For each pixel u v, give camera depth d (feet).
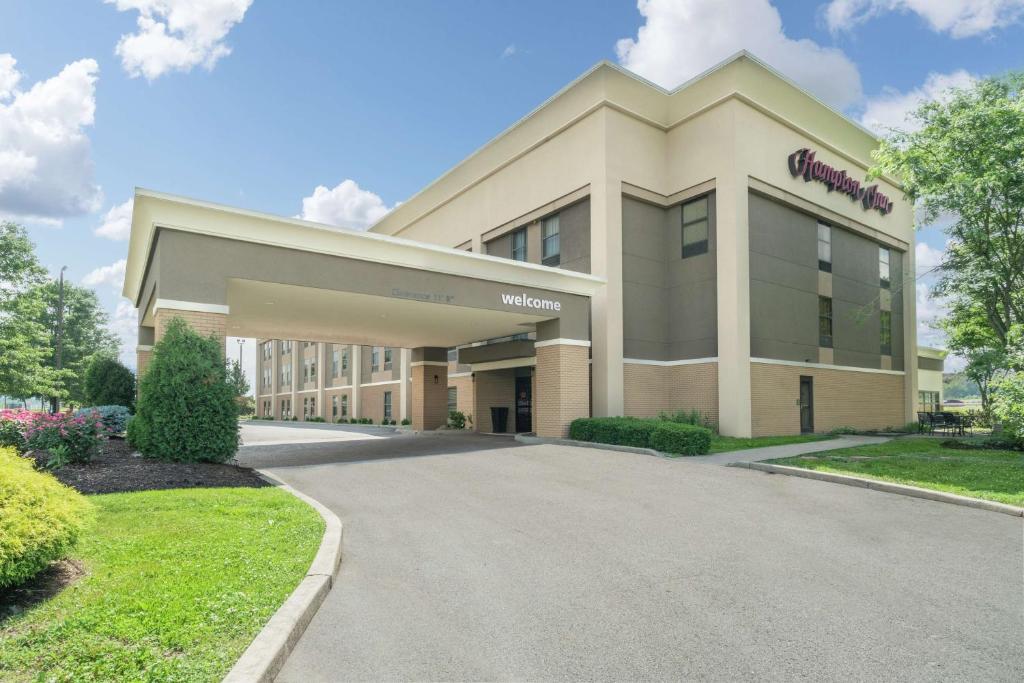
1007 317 58.39
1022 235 57.16
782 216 74.18
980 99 55.31
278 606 15.84
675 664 14.02
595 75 70.44
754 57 68.49
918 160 59.16
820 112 78.07
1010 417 46.78
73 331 132.05
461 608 17.34
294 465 45.98
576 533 25.73
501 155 85.51
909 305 95.14
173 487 30.78
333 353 171.12
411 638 15.28
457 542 24.21
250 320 65.16
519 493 33.96
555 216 77.71
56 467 32.04
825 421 77.77
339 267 47.88
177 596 15.75
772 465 42.50
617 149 70.38
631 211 72.33
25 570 15.29
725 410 66.28
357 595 18.21
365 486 35.76
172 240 40.40
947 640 15.48
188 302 40.37
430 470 41.55
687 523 27.53
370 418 146.72
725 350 66.64
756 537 25.30
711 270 69.67
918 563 22.00
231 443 38.45
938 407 130.93
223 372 39.19
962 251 60.23
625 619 16.66
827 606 17.75
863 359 85.71
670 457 48.24
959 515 29.68
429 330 73.15
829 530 26.55
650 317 72.74
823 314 79.46
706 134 70.74
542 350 64.69
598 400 67.62
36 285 91.71
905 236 94.89
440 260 53.67
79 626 13.89
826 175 78.48
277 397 212.64
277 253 44.68
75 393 128.16
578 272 69.97
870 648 14.97
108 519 23.43
